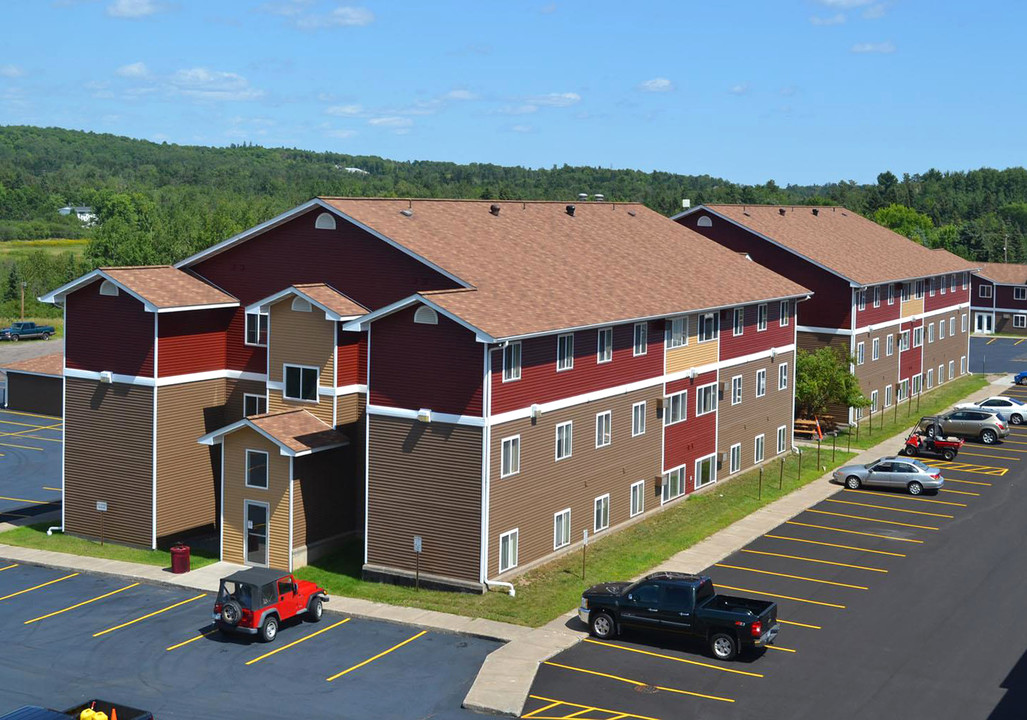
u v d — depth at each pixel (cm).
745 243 7350
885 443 6719
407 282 4347
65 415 4725
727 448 5638
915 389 8369
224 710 2981
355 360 4391
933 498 5431
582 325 4222
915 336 8288
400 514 4034
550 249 5038
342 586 4019
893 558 4406
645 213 6425
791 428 6406
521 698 3014
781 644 3459
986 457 6400
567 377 4303
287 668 3288
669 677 3195
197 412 4675
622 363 4669
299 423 4291
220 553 4369
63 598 3941
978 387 8862
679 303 4984
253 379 4706
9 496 5509
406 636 3559
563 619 3681
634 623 3450
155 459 4512
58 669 3278
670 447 5100
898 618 3703
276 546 4209
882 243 8562
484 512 3875
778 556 4422
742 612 3312
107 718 2591
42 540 4681
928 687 3119
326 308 4275
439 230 4681
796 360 6862
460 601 3841
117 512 4622
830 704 2998
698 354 5284
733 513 5062
